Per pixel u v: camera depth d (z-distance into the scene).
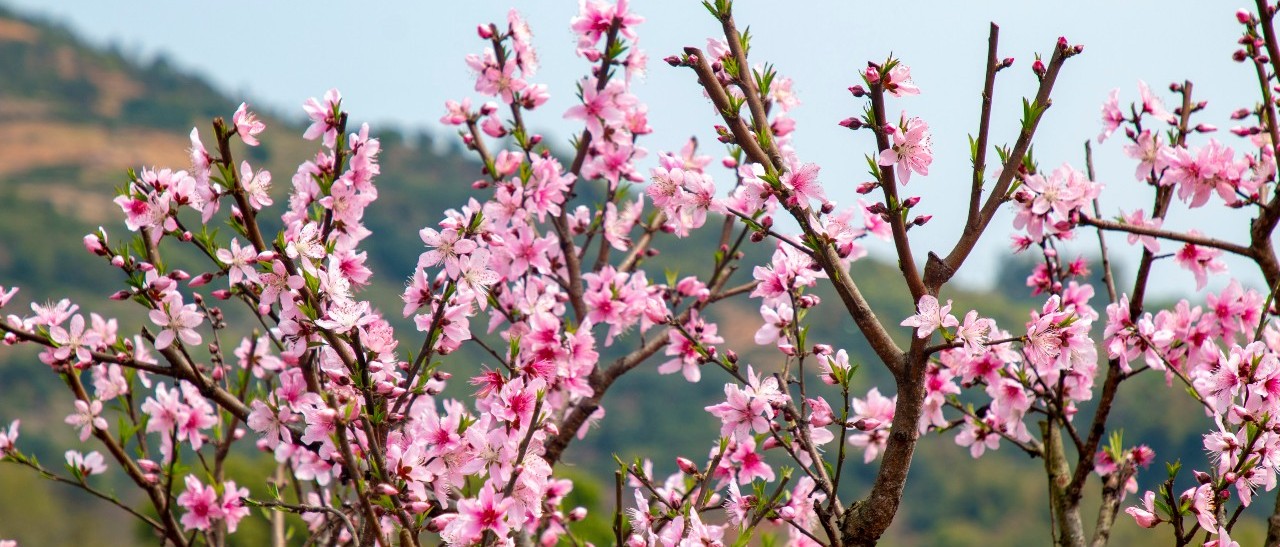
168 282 3.53
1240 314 4.00
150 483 3.92
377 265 58.69
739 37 3.58
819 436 3.88
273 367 4.46
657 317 3.85
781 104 4.57
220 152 3.44
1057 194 3.35
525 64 4.71
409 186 75.19
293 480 4.23
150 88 109.69
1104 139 4.01
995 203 3.23
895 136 3.15
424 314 3.85
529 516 4.20
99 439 3.83
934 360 4.12
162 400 4.22
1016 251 4.40
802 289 3.79
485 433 3.46
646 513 3.79
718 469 4.05
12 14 116.12
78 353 3.61
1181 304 4.05
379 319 3.59
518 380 3.51
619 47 4.58
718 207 3.55
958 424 4.29
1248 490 3.43
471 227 3.74
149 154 95.88
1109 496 4.00
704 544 3.50
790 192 3.27
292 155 77.75
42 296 58.00
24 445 42.41
